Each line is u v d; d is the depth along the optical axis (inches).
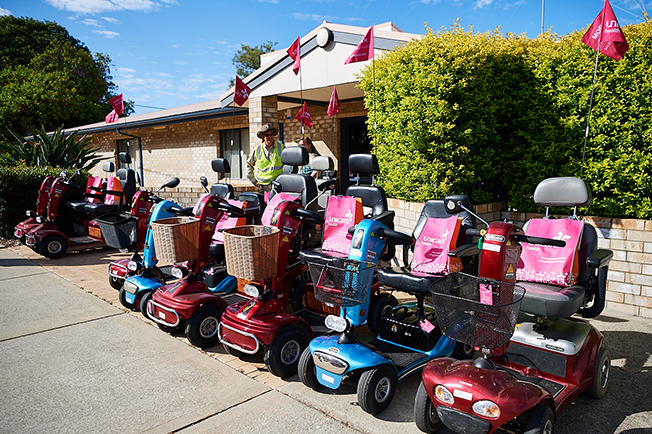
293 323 141.8
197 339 157.2
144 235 231.8
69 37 1357.0
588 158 201.5
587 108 200.1
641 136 188.9
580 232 135.4
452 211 126.0
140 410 120.1
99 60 1307.8
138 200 230.8
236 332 138.2
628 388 132.9
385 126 245.4
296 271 179.3
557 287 131.6
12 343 162.6
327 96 397.1
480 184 232.1
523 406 92.3
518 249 110.9
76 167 413.7
